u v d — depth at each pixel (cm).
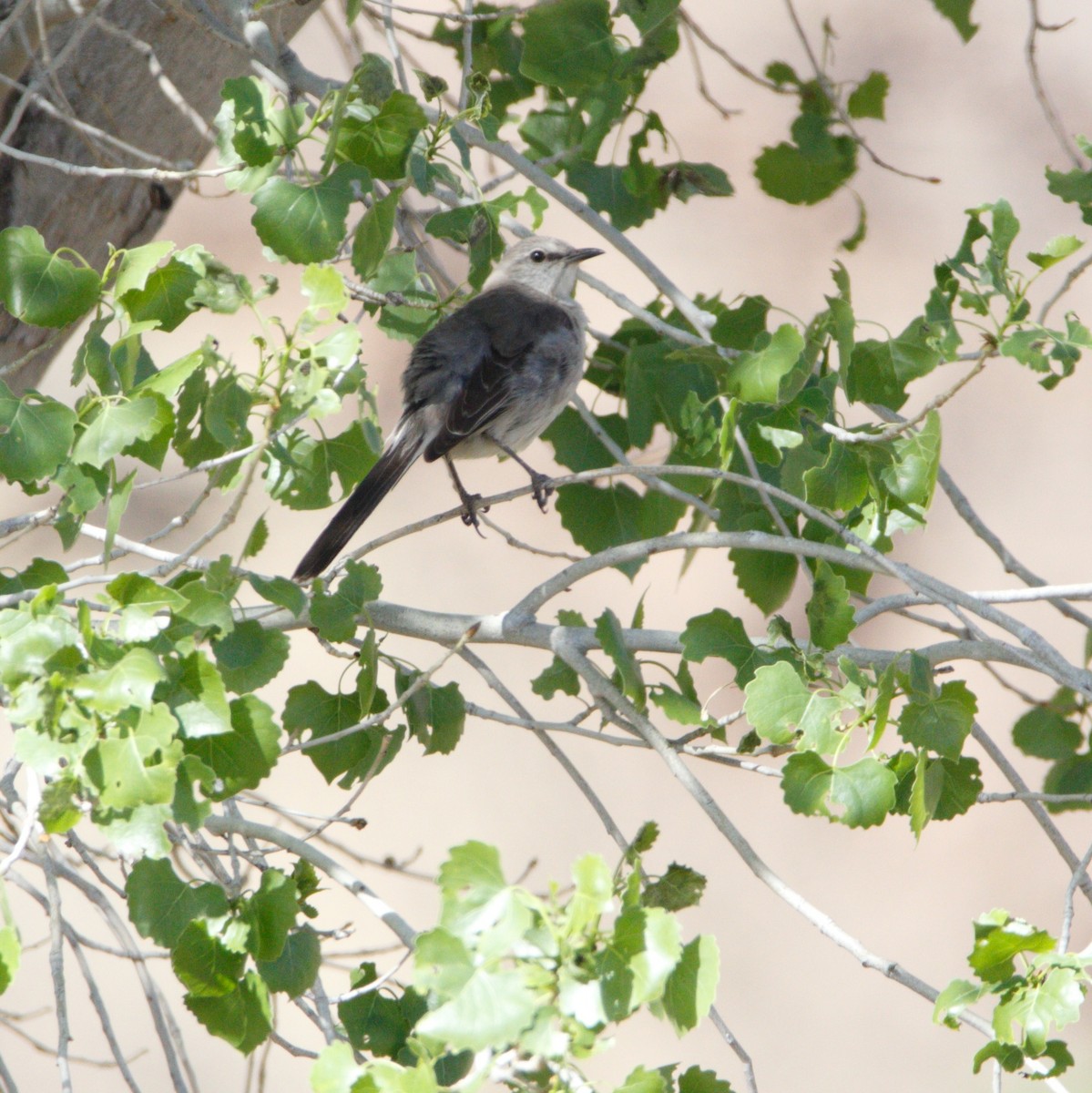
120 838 506
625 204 1009
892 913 1809
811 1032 1667
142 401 571
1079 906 1814
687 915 1788
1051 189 837
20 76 870
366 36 1670
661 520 958
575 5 935
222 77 938
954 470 2209
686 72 2486
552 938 449
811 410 756
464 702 725
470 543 2098
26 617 512
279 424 555
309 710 702
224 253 2164
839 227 2409
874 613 746
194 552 596
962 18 1073
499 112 1041
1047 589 694
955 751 621
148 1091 1459
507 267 1181
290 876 580
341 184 677
